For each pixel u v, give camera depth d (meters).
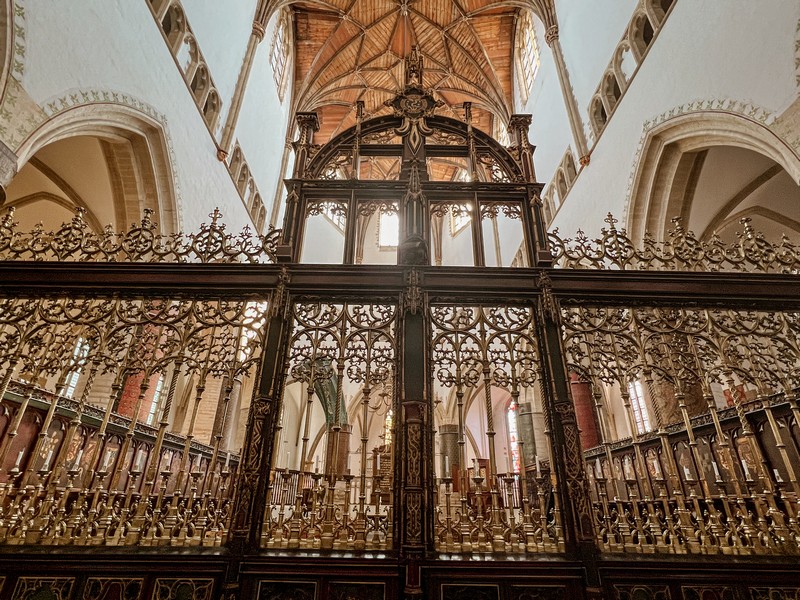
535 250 5.46
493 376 4.60
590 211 12.93
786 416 6.00
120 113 8.85
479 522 4.16
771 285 4.96
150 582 3.67
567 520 4.02
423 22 20.80
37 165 11.00
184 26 11.10
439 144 6.52
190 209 11.30
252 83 15.84
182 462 4.26
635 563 3.79
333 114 24.33
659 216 10.80
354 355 4.68
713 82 8.34
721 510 6.87
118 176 10.14
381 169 24.22
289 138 20.39
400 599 3.66
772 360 4.71
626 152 11.18
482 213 5.80
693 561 3.79
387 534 4.11
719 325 4.80
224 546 3.92
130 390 9.10
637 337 4.76
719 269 5.17
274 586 3.70
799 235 12.34
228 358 4.99
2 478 5.49
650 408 9.50
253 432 4.25
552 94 16.61
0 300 4.98
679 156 10.14
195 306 4.82
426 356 4.62
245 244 5.29
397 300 4.96
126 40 8.78
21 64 6.44
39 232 5.03
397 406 4.42
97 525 3.96
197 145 11.73
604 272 5.03
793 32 6.73
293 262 5.27
